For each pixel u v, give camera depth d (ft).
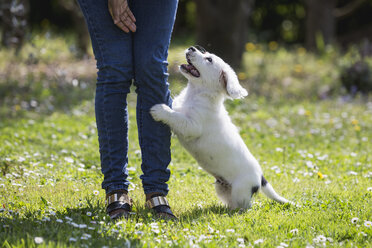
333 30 95.30
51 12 105.81
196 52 22.86
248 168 22.82
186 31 118.62
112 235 16.51
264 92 58.80
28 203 20.11
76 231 16.38
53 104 48.37
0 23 68.59
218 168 22.84
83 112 46.01
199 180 27.17
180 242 16.33
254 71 69.62
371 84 59.62
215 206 22.43
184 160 32.04
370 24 116.57
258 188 23.03
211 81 22.58
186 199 23.38
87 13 18.56
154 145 19.88
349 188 25.62
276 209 21.57
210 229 17.88
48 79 56.24
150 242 16.08
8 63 61.21
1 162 27.37
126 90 19.30
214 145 22.38
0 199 20.84
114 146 19.34
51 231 16.31
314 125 44.27
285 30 122.93
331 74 66.90
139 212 19.72
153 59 18.92
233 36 67.46
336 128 43.06
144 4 18.72
